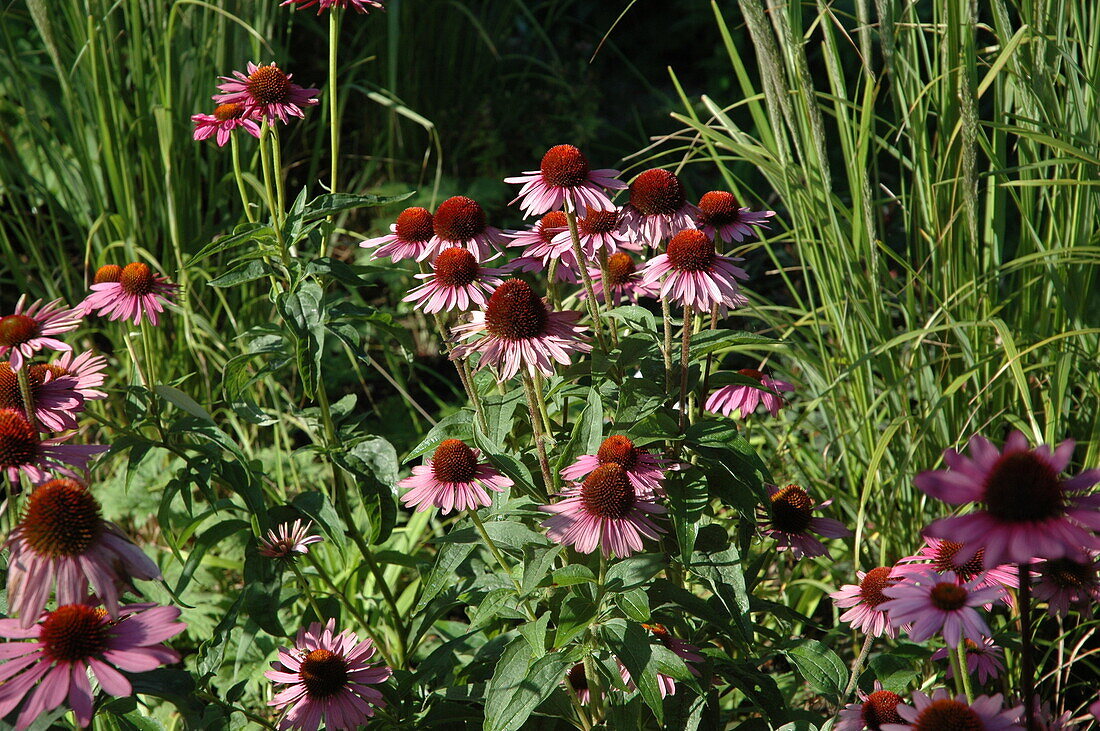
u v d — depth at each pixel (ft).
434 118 12.90
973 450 6.68
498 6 13.96
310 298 7.50
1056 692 7.84
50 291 9.55
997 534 6.60
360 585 8.50
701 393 7.57
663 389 7.47
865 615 7.29
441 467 7.26
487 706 7.16
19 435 6.95
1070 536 6.56
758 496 7.35
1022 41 7.95
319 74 12.75
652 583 7.33
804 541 7.56
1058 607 7.10
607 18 16.12
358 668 7.39
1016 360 7.57
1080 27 8.02
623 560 7.19
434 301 7.39
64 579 6.75
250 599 7.42
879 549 8.26
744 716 7.91
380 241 7.58
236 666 7.71
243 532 8.78
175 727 7.93
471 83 13.34
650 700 7.05
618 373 7.52
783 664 8.23
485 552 7.72
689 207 7.46
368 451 7.64
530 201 7.39
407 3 12.19
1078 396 8.30
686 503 7.26
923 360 8.18
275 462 9.14
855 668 7.34
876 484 8.13
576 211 7.43
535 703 7.11
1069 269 7.99
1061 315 8.09
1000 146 8.05
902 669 7.39
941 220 8.15
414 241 7.54
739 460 7.33
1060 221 8.06
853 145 8.12
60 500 6.75
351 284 7.55
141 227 9.69
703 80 15.70
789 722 7.48
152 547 8.82
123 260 9.59
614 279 7.84
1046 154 8.03
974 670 7.29
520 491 7.44
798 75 7.86
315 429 7.89
